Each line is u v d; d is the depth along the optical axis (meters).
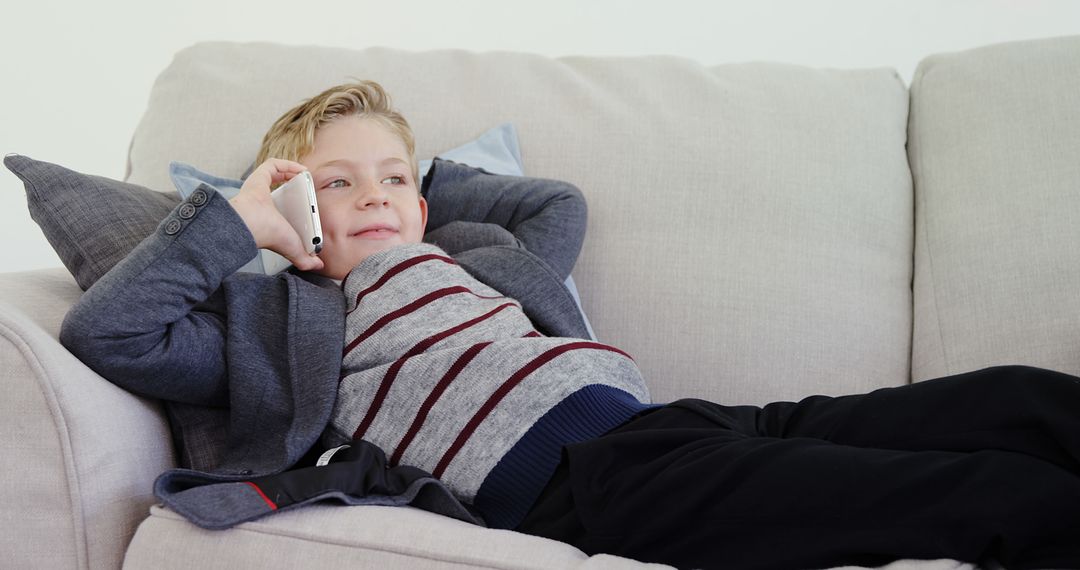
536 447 1.06
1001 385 0.88
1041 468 0.78
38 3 2.53
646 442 1.00
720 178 1.56
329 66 1.69
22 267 2.51
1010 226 1.45
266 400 1.10
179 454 1.14
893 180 1.60
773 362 1.47
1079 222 1.42
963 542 0.78
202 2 2.53
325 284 1.30
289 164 1.27
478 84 1.69
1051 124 1.50
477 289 1.27
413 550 0.84
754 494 0.88
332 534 0.86
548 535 0.99
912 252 1.59
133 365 1.03
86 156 2.54
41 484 0.92
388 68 1.70
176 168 1.39
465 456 1.06
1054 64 1.55
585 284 1.54
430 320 1.19
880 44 2.35
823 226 1.54
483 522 1.04
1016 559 0.77
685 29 2.41
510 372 1.09
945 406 0.91
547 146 1.62
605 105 1.64
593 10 2.44
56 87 2.54
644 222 1.55
